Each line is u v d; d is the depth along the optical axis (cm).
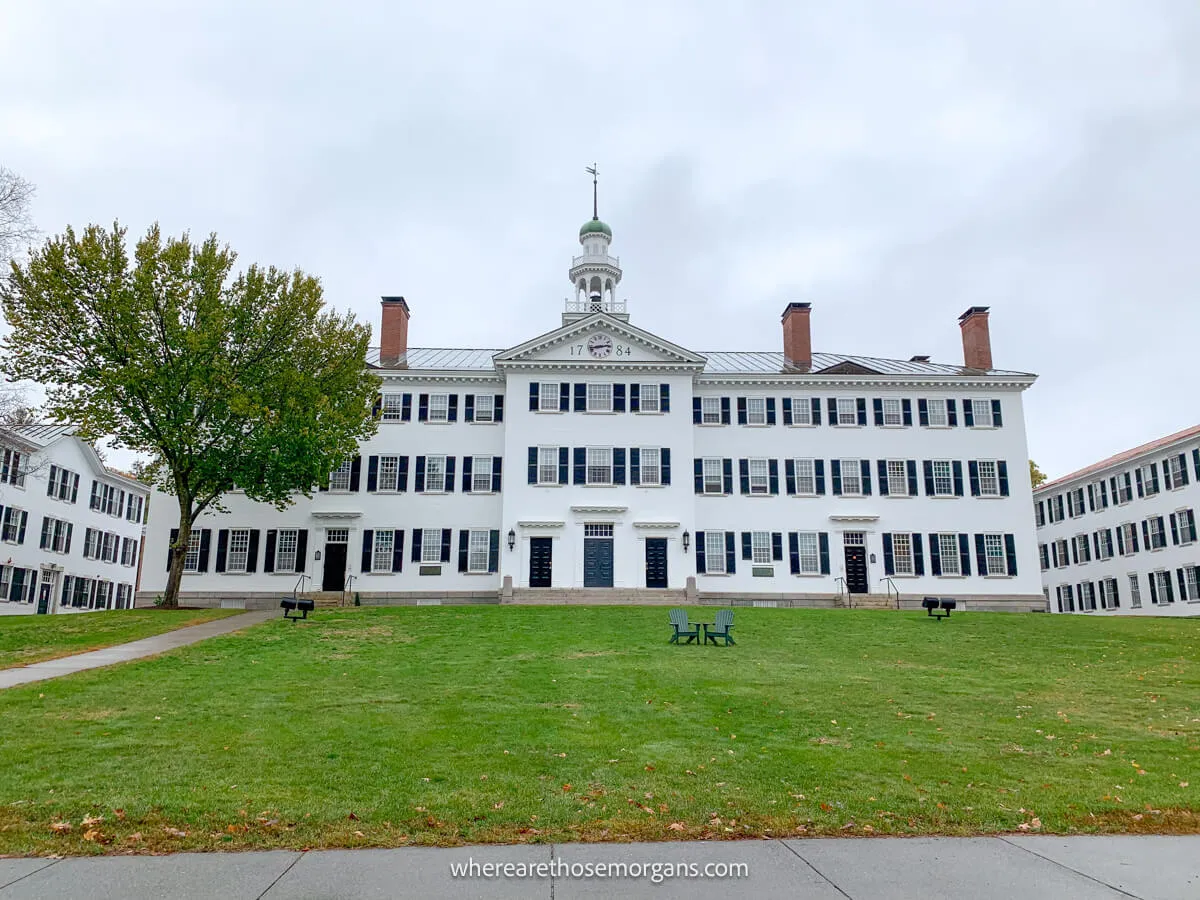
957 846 943
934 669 2266
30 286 3416
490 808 1039
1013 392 4991
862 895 804
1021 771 1252
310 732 1423
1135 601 5544
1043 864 889
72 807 1019
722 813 1036
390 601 4588
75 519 5559
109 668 2109
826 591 4719
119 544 6253
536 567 4531
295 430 3656
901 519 4819
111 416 3472
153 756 1258
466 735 1415
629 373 4738
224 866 857
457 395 4834
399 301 5156
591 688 1873
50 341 3450
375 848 913
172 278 3562
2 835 934
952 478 4875
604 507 4559
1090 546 6094
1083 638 2956
